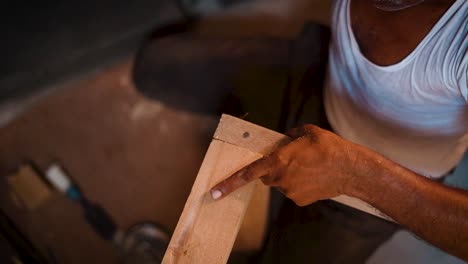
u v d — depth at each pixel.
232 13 2.26
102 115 2.09
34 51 1.92
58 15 1.88
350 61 1.10
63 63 2.01
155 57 1.95
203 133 2.04
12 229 1.83
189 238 0.88
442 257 1.58
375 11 0.97
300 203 0.95
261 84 1.63
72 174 2.01
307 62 1.54
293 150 0.86
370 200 0.88
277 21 2.25
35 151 2.04
